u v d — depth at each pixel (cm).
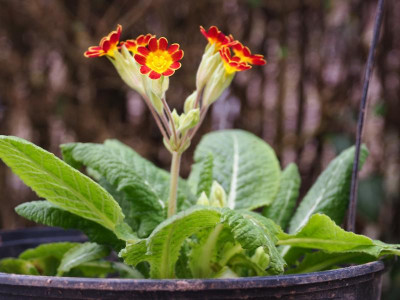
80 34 90
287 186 64
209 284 43
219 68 52
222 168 65
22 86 94
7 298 46
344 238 51
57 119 94
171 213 53
